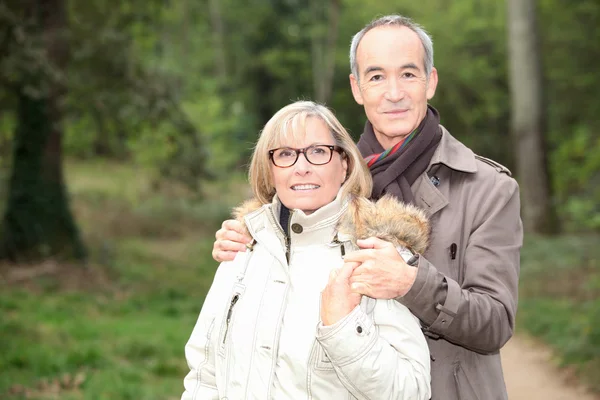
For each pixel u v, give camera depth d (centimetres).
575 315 1001
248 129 3697
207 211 2370
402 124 266
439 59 2944
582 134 1816
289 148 241
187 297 1378
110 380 718
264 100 4419
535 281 1277
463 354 254
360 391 218
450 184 262
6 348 805
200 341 256
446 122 3178
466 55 2980
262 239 245
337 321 217
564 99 2142
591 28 2056
